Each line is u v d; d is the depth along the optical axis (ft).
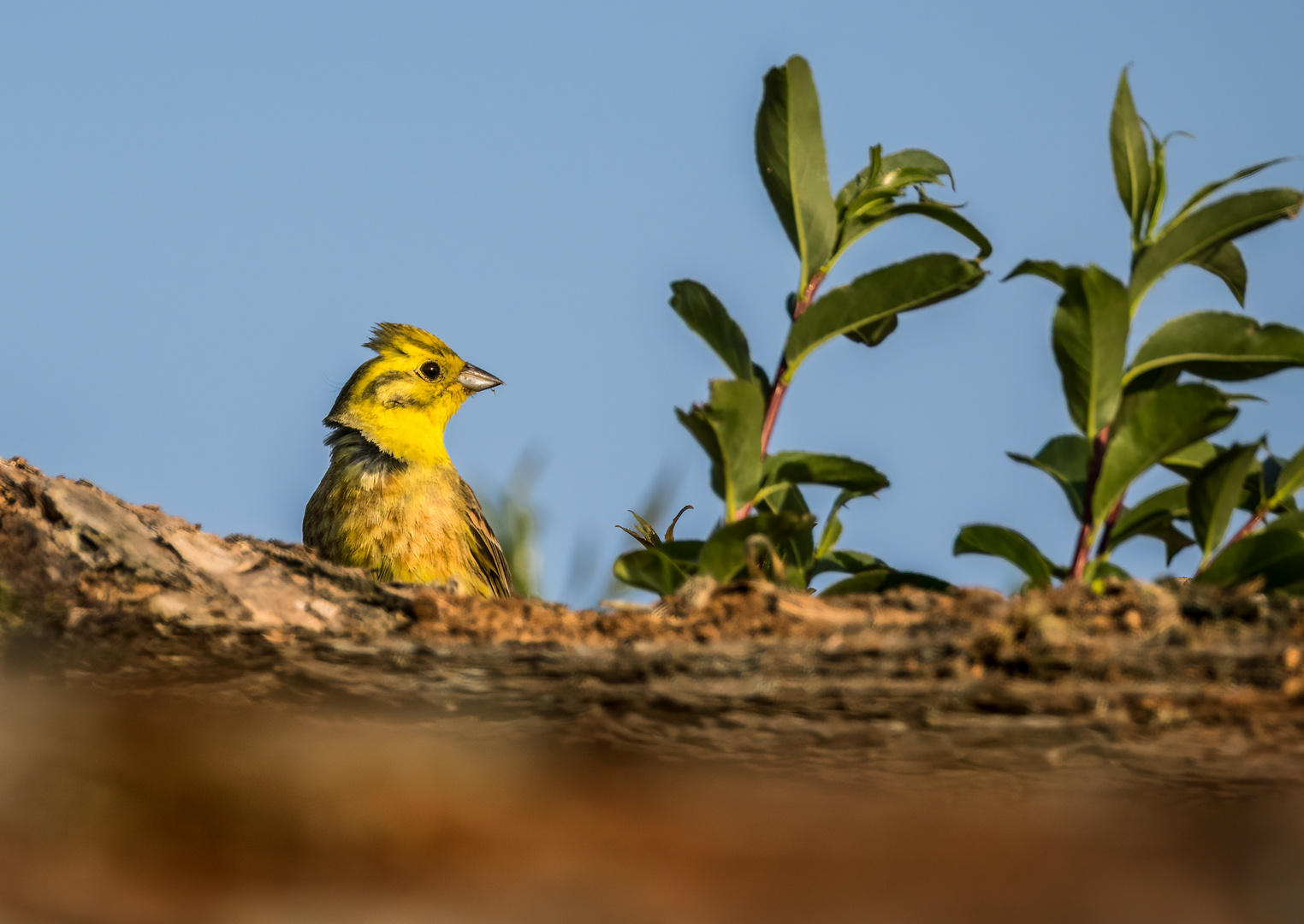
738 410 8.25
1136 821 6.81
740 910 6.47
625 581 8.57
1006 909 6.60
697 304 8.67
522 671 6.78
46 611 7.48
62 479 9.03
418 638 7.38
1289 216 7.86
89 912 6.07
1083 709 6.52
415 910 6.54
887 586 8.80
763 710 6.63
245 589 8.04
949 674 6.71
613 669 6.74
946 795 6.80
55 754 6.81
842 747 6.71
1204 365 8.38
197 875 6.51
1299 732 6.46
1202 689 6.54
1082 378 8.20
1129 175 8.41
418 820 6.75
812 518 7.98
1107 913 6.47
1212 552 8.03
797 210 8.87
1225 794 6.70
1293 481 8.68
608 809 6.89
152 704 7.08
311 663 6.95
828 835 6.84
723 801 6.86
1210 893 6.55
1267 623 7.12
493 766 6.93
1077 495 8.52
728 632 7.43
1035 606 7.26
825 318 8.60
